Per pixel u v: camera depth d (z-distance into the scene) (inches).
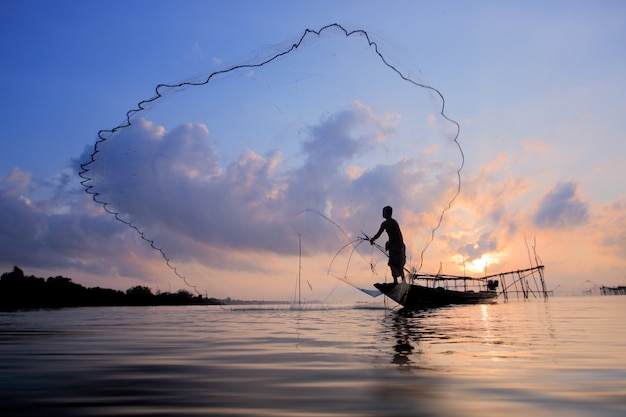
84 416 110.7
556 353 207.3
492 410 115.2
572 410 115.5
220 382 148.0
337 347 230.8
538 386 139.7
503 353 207.5
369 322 404.8
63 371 169.2
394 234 537.0
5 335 316.5
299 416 110.3
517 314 540.7
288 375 158.1
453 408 116.9
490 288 1074.1
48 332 342.6
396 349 221.8
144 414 112.4
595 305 911.0
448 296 775.7
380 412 113.5
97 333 330.6
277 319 464.1
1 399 127.0
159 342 264.8
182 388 139.8
